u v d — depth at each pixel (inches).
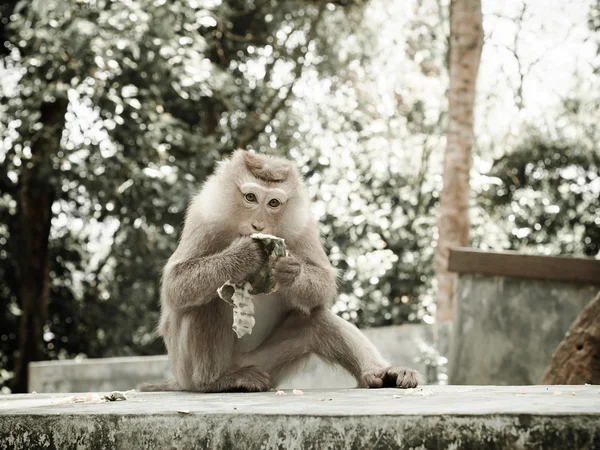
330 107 766.5
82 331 757.9
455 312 406.0
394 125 747.4
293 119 760.3
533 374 387.5
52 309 756.6
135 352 759.7
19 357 713.6
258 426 148.9
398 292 713.6
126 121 602.9
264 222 240.1
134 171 593.6
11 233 743.7
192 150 637.3
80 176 636.1
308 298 230.7
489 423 135.6
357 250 687.7
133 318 742.5
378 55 768.9
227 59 762.8
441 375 458.3
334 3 750.5
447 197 579.2
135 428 158.6
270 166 246.8
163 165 601.0
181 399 195.0
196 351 230.1
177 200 597.6
